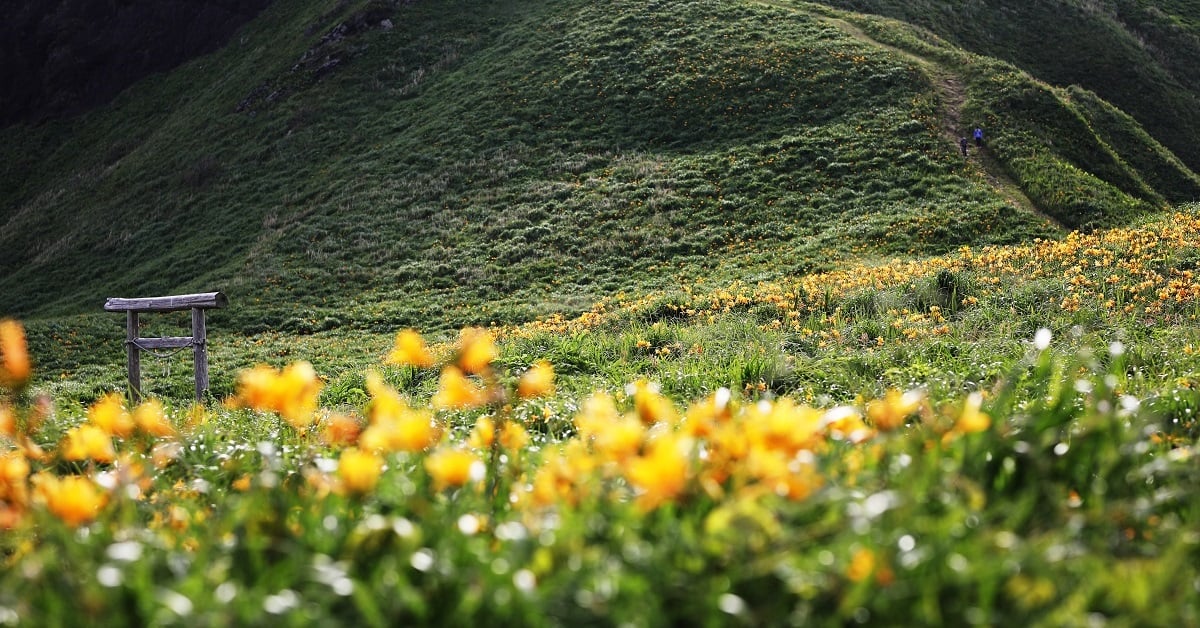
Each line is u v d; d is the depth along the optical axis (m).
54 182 60.19
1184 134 52.00
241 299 31.12
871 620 1.60
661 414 2.44
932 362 8.84
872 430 2.71
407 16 54.94
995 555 1.76
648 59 44.56
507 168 37.94
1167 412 3.94
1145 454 2.88
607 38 47.34
